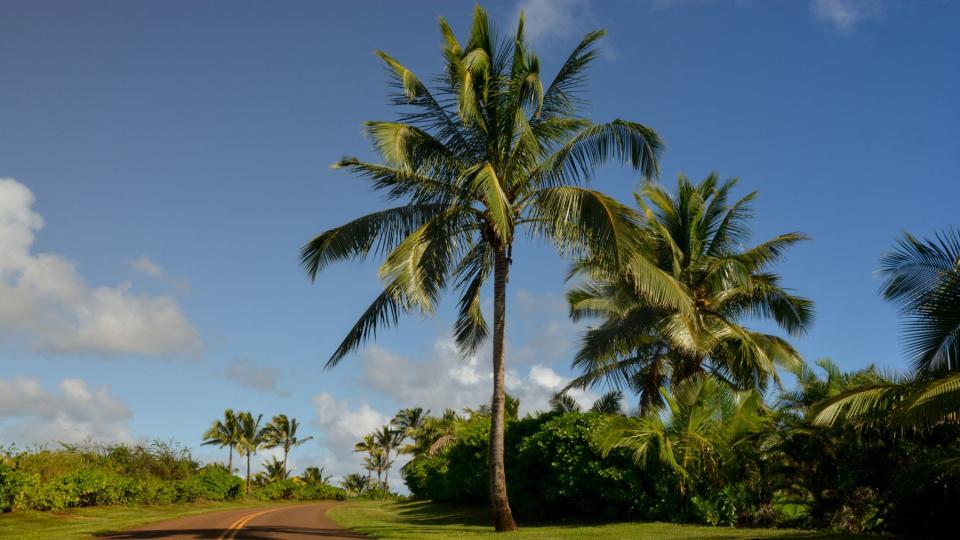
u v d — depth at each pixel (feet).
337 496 222.69
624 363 84.84
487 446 89.51
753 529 51.80
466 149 59.88
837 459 51.01
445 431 195.31
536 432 70.59
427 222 57.67
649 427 59.11
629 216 53.72
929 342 41.63
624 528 53.83
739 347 76.02
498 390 57.62
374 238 58.80
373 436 282.97
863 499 51.03
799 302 79.20
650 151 55.42
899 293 43.65
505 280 60.13
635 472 61.26
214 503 135.33
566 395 89.40
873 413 44.96
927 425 41.50
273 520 77.15
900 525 45.14
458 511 93.15
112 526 64.64
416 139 56.80
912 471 42.14
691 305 59.62
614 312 80.02
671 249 74.28
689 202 77.30
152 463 131.03
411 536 53.62
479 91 58.90
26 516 71.72
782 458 55.11
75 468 96.07
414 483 139.44
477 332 68.59
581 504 64.90
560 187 55.83
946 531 42.14
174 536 52.70
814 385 56.13
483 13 58.80
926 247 42.32
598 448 62.08
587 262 71.41
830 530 49.42
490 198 49.34
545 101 60.18
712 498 57.77
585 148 57.16
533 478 71.31
